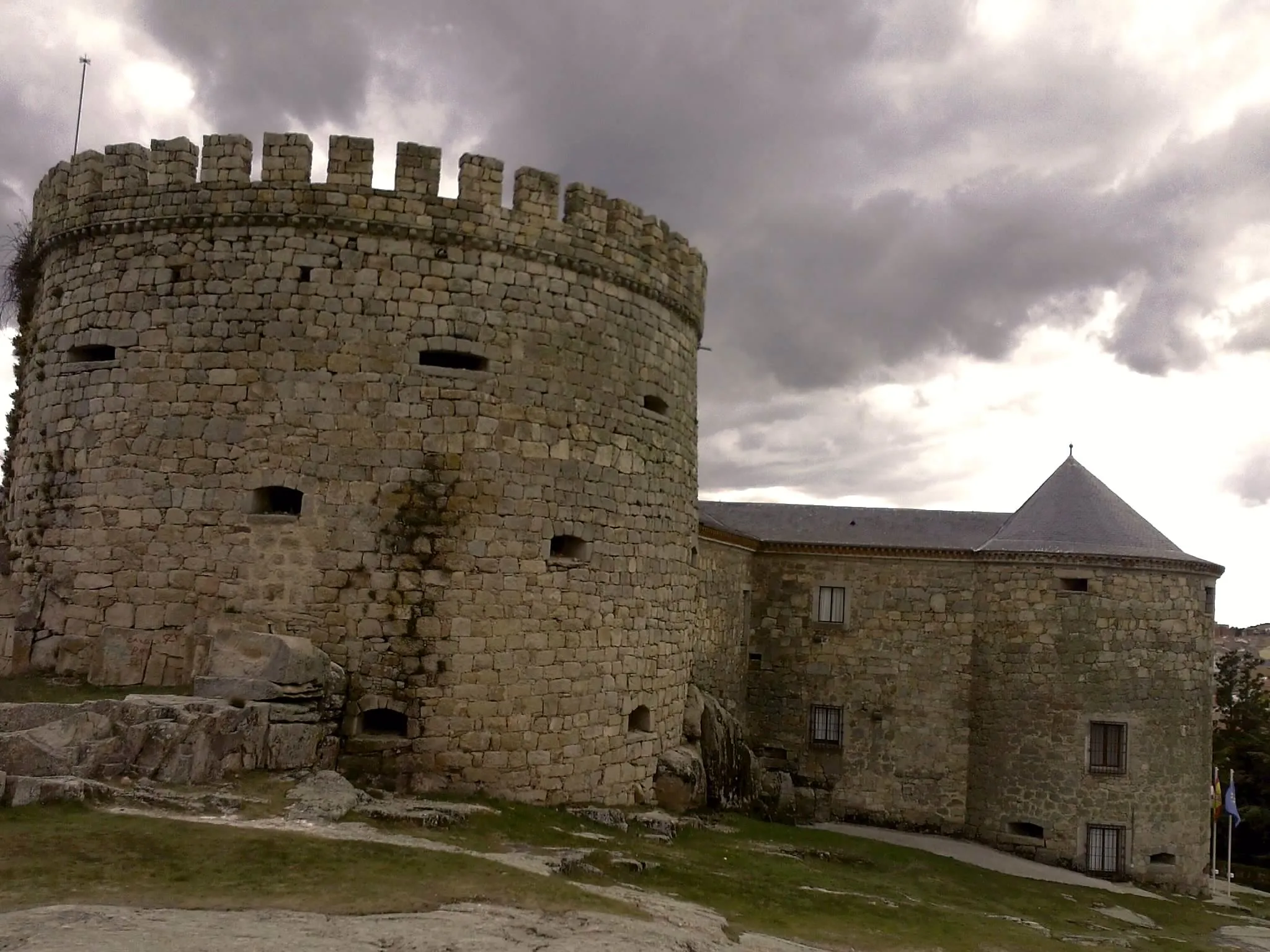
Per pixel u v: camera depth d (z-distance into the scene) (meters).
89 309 18.73
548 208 19.34
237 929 9.12
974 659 30.66
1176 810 28.80
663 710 21.59
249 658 16.19
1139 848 28.28
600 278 20.05
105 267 18.69
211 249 18.19
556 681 18.84
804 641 32.38
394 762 17.30
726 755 24.98
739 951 11.36
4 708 14.73
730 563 30.95
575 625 19.19
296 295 17.92
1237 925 24.23
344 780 15.78
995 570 30.59
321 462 17.73
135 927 8.88
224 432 17.86
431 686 17.64
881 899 17.00
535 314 19.00
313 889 10.73
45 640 18.33
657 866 15.40
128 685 17.50
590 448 19.59
